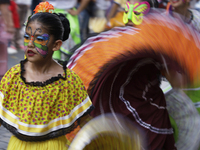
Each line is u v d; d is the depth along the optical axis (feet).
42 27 12.52
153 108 17.84
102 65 17.85
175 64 16.75
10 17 31.76
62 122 12.85
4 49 30.58
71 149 13.69
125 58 17.51
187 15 19.54
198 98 17.43
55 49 13.04
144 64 17.85
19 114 12.55
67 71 13.24
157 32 16.56
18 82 12.62
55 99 12.62
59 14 13.70
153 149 17.22
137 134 16.19
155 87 18.28
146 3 18.16
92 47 17.88
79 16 28.63
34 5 36.24
